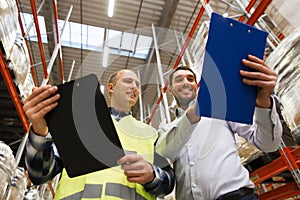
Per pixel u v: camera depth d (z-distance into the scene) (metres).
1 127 2.66
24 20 4.86
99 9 5.00
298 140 1.57
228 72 0.76
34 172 0.96
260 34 0.80
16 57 1.93
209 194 1.09
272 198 2.69
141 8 4.97
